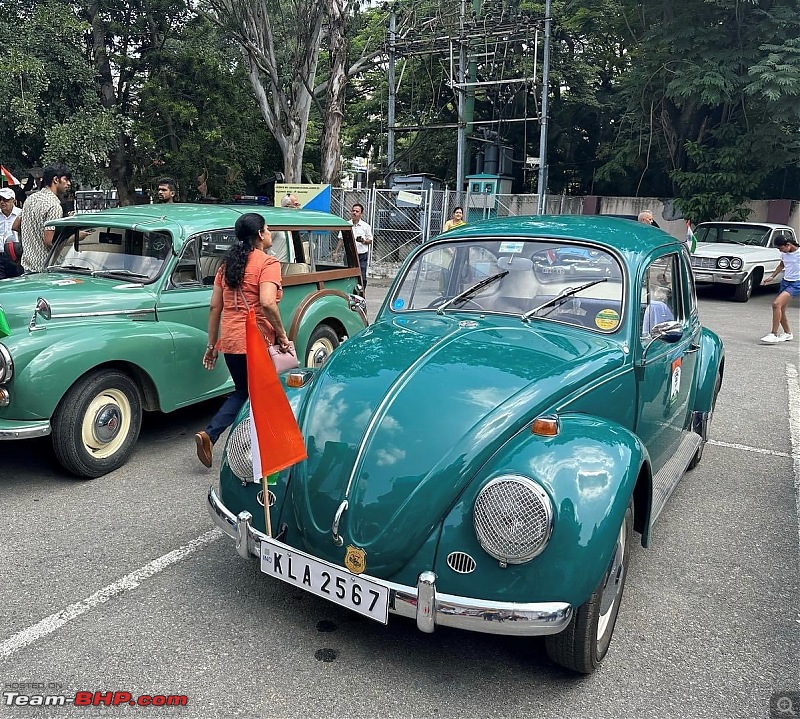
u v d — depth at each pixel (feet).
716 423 21.98
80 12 62.39
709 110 63.10
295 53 59.00
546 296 12.48
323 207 46.06
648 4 60.23
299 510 9.55
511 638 10.38
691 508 15.55
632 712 8.83
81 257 18.35
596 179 75.05
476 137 76.84
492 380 9.96
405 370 10.39
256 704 8.71
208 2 60.18
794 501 16.03
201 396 17.90
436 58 80.59
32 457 17.29
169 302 17.24
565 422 9.57
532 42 66.44
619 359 11.23
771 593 11.96
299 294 20.98
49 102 56.24
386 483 8.99
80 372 14.80
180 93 68.28
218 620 10.50
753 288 56.90
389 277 58.54
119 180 68.69
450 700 8.93
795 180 73.15
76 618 10.41
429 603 8.40
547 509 8.19
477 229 13.89
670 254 13.99
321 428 9.94
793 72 50.80
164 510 14.33
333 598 9.10
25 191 64.18
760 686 9.41
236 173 75.20
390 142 70.23
